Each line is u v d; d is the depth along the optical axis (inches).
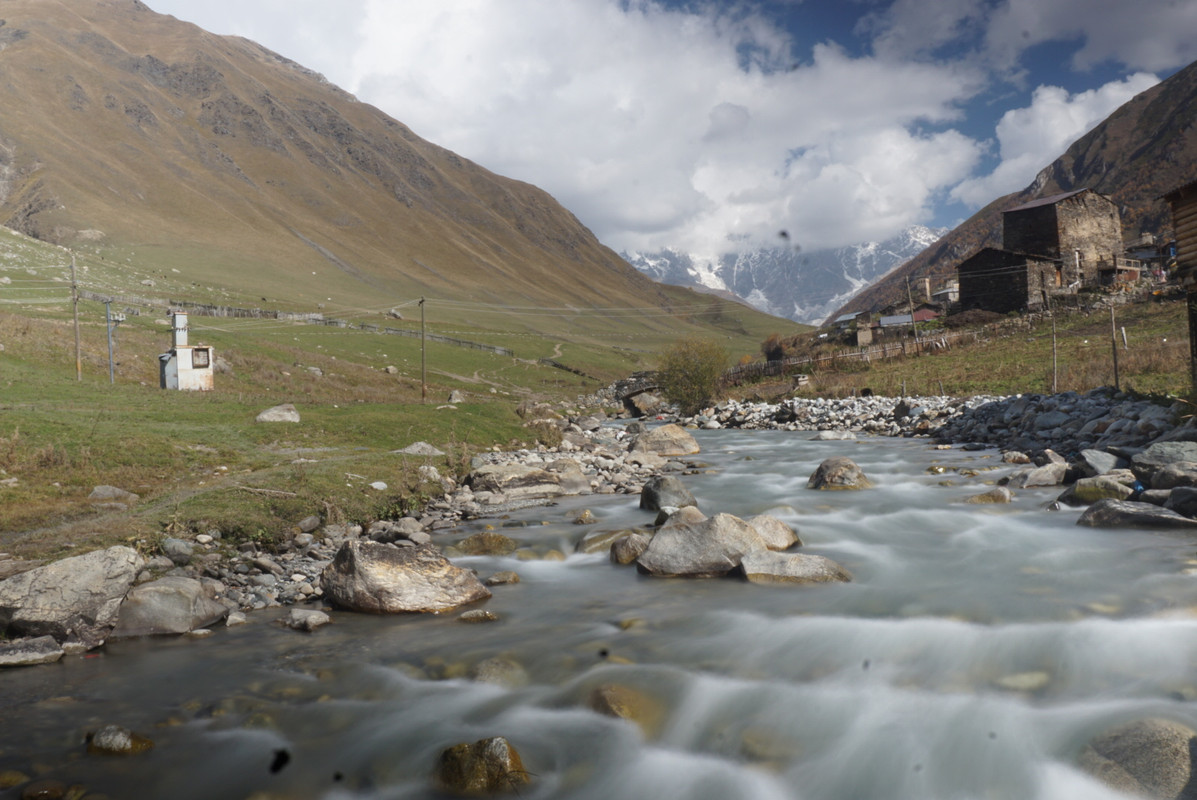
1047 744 265.6
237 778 267.4
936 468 956.0
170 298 4564.5
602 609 436.5
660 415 2564.0
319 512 653.9
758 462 1163.3
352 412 1224.8
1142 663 316.5
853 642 364.2
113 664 370.9
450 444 1053.8
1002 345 2723.9
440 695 330.3
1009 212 3649.1
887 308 4190.5
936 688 313.0
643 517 713.0
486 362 4365.2
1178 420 897.5
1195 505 557.0
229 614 444.1
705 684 329.4
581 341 6998.0
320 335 3944.4
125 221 7603.4
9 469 671.1
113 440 799.1
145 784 262.4
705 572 503.8
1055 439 1112.8
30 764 273.1
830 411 1964.8
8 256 4478.3
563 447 1228.5
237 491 660.7
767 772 265.9
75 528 527.8
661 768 271.3
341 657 374.0
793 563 480.7
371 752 285.4
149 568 478.3
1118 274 3496.6
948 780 254.1
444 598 454.3
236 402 1349.7
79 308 3129.9
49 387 1245.7
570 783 263.7
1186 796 226.2
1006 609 391.9
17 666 367.6
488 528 673.6
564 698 324.5
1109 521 571.2
